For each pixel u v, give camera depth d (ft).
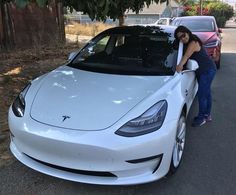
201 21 34.55
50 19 43.32
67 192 10.96
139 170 10.28
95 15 18.89
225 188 11.39
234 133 16.16
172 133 10.75
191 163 13.01
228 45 57.00
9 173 11.93
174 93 12.03
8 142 14.15
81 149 9.88
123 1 23.35
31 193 10.87
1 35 36.50
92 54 15.64
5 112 17.47
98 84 12.47
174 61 14.48
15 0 12.21
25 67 28.99
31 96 11.87
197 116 17.08
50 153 10.30
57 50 39.04
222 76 29.32
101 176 10.30
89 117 10.44
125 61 14.75
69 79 13.09
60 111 10.81
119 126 10.11
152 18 151.02
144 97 11.37
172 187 11.32
